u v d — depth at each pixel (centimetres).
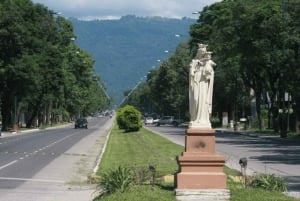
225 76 8700
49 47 9662
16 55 8688
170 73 14375
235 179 2006
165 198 1590
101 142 5528
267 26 5809
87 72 15500
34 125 12056
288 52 5644
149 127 10688
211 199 1628
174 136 6512
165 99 14850
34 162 3319
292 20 5653
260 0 6316
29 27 8869
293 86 5866
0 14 8388
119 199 1556
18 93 9062
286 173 2672
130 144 4872
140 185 1802
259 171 2706
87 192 2047
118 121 7712
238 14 6309
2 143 5441
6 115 9425
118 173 1741
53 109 13900
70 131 8944
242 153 4006
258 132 7588
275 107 7244
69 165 3136
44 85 9750
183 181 1672
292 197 1650
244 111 10556
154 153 3762
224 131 8450
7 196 1938
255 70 7056
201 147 1702
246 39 6181
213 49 7400
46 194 1995
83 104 17262
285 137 6219
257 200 1570
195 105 1727
